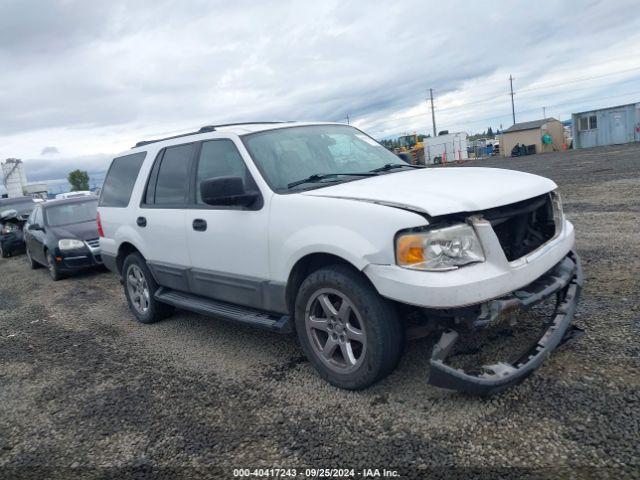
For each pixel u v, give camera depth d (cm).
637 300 420
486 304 286
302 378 372
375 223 299
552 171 1847
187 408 354
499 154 5150
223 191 360
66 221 1014
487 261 290
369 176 391
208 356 446
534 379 317
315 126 466
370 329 311
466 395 312
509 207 316
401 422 296
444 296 275
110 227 586
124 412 362
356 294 313
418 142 5991
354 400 327
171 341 500
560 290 350
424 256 284
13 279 1029
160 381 406
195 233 438
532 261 309
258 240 375
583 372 317
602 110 3678
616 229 708
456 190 316
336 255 320
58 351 520
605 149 3083
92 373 445
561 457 246
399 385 335
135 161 560
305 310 351
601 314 400
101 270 985
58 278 927
